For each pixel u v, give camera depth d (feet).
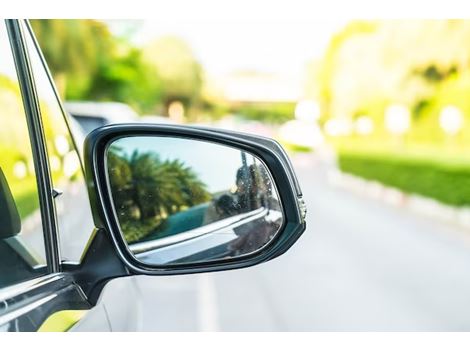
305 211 5.11
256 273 23.52
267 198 5.12
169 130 5.20
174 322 16.66
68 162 6.59
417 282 22.52
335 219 42.01
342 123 130.52
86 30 88.48
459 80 68.80
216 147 5.32
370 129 104.42
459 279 23.13
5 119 4.91
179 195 5.45
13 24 5.35
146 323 16.55
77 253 5.71
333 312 18.24
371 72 92.53
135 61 125.70
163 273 5.14
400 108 82.12
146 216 5.57
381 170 62.23
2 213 4.65
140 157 5.53
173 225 5.46
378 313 18.16
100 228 4.92
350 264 25.86
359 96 102.58
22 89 5.30
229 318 17.22
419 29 72.54
